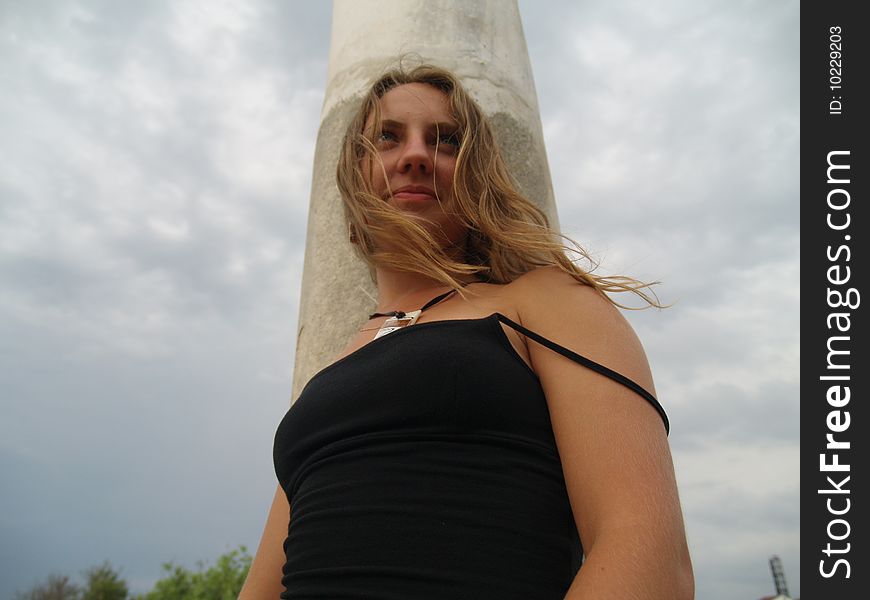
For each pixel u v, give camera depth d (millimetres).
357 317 1929
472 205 1331
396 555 917
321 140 2318
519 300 1144
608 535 822
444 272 1257
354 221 1438
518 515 932
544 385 1028
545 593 911
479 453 967
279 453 1208
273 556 1379
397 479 966
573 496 920
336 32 2502
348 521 966
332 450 1050
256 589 1356
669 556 804
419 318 1229
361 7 2379
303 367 2002
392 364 1050
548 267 1199
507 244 1277
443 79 1493
